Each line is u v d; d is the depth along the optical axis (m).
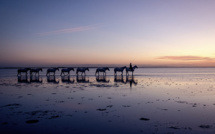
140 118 7.33
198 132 5.83
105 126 6.36
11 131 5.89
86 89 15.91
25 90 15.39
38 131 5.89
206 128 6.20
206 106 9.44
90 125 6.47
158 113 8.09
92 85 19.08
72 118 7.33
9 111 8.41
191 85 19.05
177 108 9.02
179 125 6.51
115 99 11.30
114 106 9.42
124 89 15.85
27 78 30.34
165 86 18.08
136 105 9.65
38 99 11.31
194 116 7.64
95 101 10.69
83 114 7.92
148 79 27.38
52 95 12.80
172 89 15.88
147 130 5.99
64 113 8.09
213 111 8.45
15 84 20.34
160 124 6.60
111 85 19.02
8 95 12.83
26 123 6.70
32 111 8.42
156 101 10.69
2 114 7.91
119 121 6.94
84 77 32.56
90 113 8.08
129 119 7.20
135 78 29.80
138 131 5.89
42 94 13.24
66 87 17.42
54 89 15.98
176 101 10.70
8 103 10.15
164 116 7.63
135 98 11.62
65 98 11.65
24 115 7.75
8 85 19.30
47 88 16.69
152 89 15.88
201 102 10.45
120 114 7.92
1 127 6.27
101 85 19.05
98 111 8.43
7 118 7.31
